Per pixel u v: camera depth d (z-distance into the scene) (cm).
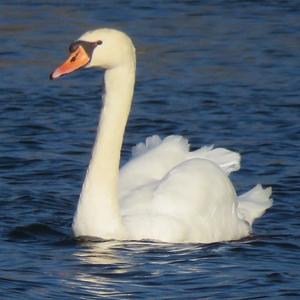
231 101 2288
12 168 1833
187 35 2914
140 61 2645
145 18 3089
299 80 2475
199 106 2255
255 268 1338
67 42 2797
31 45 2759
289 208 1656
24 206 1627
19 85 2397
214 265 1350
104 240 1432
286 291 1251
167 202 1465
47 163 1861
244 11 3197
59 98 2298
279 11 3198
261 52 2750
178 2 3294
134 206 1459
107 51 1455
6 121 2116
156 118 2169
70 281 1277
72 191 1717
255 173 1833
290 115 2181
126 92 1470
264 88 2400
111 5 3219
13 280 1277
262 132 2075
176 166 1514
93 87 2406
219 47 2795
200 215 1478
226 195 1516
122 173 1521
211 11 3191
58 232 1500
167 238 1441
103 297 1225
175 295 1234
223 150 1580
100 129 1466
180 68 2581
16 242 1452
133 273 1311
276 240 1495
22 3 3198
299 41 2867
